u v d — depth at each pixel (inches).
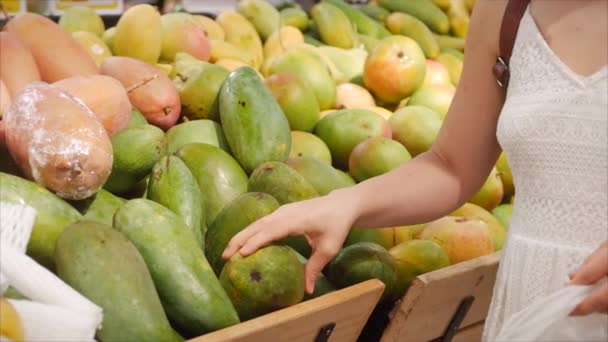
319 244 36.7
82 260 30.4
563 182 31.3
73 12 61.3
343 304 35.4
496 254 45.1
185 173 39.4
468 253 47.3
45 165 33.8
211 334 30.9
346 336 37.9
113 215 35.6
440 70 68.8
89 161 34.1
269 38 72.1
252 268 34.5
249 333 31.5
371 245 42.0
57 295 27.7
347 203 37.2
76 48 46.4
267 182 41.5
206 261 34.1
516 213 34.1
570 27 31.3
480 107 37.0
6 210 30.3
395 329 41.4
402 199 38.3
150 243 33.0
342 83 66.2
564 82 30.9
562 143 30.9
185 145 44.5
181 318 32.8
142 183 42.5
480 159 38.2
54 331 27.1
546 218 32.1
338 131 53.9
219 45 65.2
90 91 40.4
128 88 46.8
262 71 65.9
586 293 28.0
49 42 45.3
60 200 34.1
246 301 34.5
